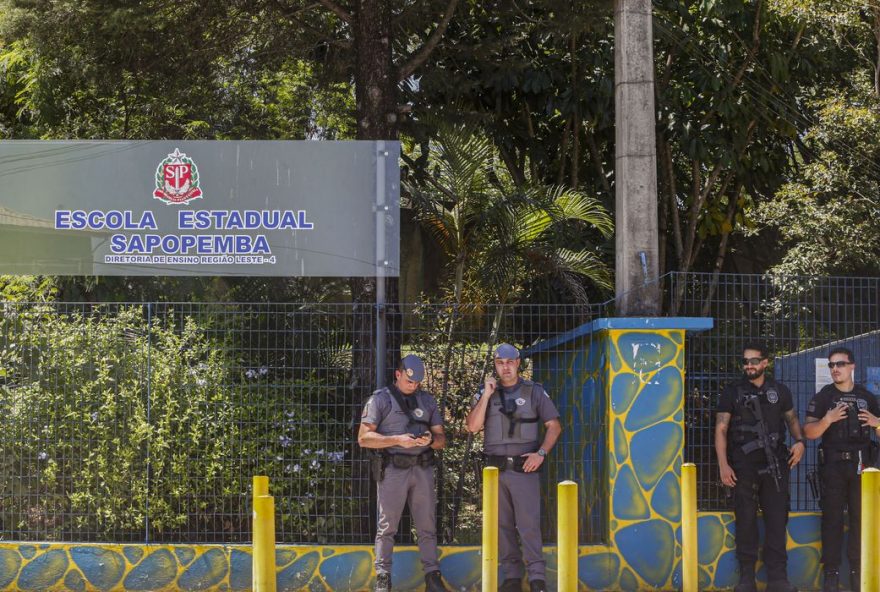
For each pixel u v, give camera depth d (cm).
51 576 773
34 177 843
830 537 772
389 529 744
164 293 1105
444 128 993
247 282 1119
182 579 772
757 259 1470
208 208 850
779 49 1355
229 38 1176
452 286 1045
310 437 836
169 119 1293
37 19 1024
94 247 846
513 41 1255
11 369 844
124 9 993
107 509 820
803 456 857
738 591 767
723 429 780
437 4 1138
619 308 823
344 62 1216
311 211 855
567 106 1293
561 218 977
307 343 859
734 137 1328
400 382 754
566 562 607
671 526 784
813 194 1188
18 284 1086
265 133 1335
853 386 780
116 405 836
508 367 754
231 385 845
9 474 830
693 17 1336
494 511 634
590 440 823
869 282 873
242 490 832
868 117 1109
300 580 771
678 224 1379
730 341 868
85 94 1305
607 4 1034
